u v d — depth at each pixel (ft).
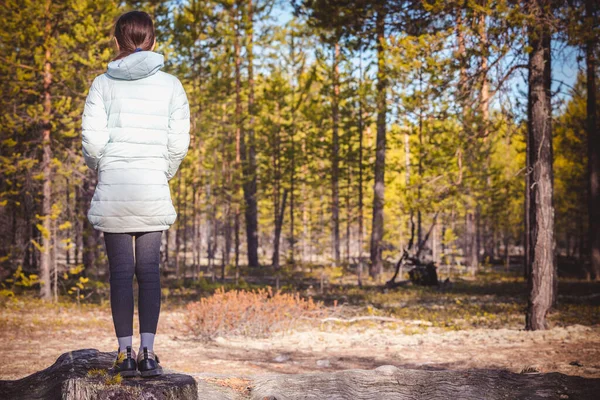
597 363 26.40
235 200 82.64
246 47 84.28
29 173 59.26
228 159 84.23
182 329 41.96
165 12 75.87
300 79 113.60
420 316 48.52
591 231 85.51
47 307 52.31
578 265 109.60
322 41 51.80
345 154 94.53
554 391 12.85
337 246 109.81
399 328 43.27
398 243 126.31
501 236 155.84
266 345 35.81
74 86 57.36
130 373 10.24
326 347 34.96
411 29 43.68
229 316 39.14
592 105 78.07
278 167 110.83
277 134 106.52
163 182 10.53
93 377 10.15
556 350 30.66
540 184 38.83
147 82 10.42
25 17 52.95
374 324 44.96
